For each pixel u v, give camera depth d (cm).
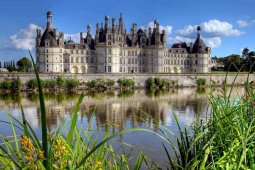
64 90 10594
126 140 2644
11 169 405
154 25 15950
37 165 359
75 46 14625
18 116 4559
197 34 17038
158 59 15800
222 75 12744
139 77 12250
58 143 404
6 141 426
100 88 11469
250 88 683
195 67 16900
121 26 16150
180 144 648
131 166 1773
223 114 596
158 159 1967
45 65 13862
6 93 9081
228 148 546
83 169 438
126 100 7262
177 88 12012
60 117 4512
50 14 14000
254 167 514
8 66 15838
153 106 6056
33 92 9444
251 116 620
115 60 14950
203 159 522
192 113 4909
